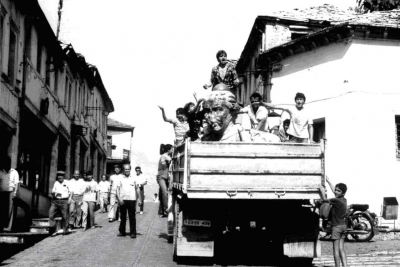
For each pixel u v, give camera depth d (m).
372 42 20.66
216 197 9.46
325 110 21.22
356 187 19.80
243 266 10.27
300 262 10.66
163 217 20.50
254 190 9.51
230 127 11.05
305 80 22.33
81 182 17.34
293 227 10.19
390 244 14.97
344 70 20.67
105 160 50.12
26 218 16.30
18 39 17.95
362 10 31.36
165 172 19.73
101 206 25.70
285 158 9.67
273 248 11.46
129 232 15.69
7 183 14.69
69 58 27.34
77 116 31.62
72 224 17.38
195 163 9.56
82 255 11.52
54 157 24.59
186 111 11.85
